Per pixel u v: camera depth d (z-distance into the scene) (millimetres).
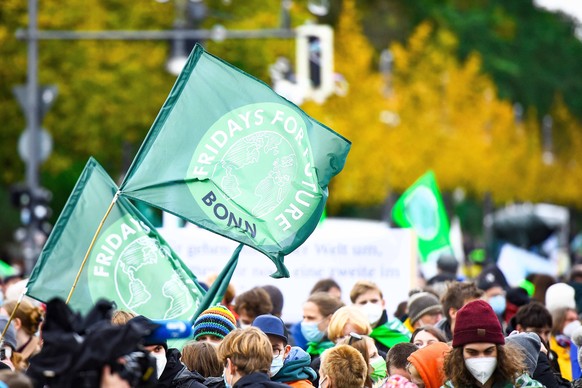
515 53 160375
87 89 69188
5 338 16250
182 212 17016
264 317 16328
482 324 13633
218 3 73938
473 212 138625
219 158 17203
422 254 34688
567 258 85750
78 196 17453
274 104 17344
